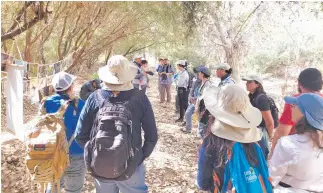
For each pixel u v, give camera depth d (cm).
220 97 244
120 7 1280
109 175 251
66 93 353
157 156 625
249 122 232
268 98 431
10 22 926
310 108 233
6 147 566
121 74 265
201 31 1744
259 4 1616
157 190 470
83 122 274
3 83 500
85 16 1262
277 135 366
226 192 230
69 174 351
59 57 1391
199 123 528
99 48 1477
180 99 957
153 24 1648
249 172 226
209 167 235
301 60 1948
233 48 1714
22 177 457
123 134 248
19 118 438
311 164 231
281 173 241
